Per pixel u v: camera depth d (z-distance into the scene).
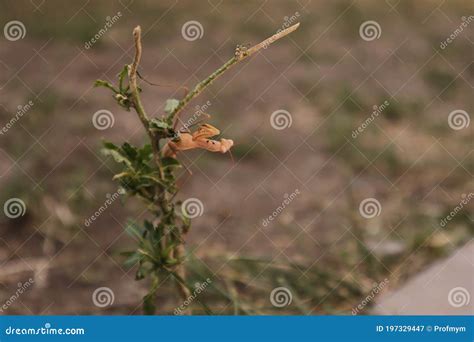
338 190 7.77
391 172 8.23
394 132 9.34
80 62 11.45
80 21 13.04
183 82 10.92
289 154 8.57
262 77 11.26
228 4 15.18
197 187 7.73
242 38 13.14
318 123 9.41
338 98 10.08
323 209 7.34
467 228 6.94
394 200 7.57
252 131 9.08
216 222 7.04
